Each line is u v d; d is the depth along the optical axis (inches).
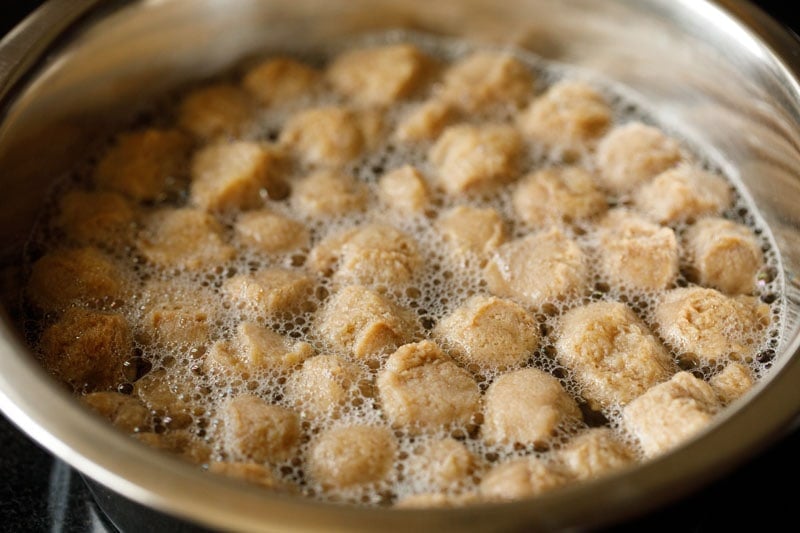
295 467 13.4
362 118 16.7
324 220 15.7
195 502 11.6
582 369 14.1
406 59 17.2
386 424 13.6
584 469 13.0
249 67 17.6
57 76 15.2
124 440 11.9
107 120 16.5
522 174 16.3
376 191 16.1
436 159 16.3
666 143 16.2
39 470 14.7
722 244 15.0
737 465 11.9
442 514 11.5
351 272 14.9
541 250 15.1
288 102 17.1
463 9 17.2
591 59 17.2
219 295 14.9
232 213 15.9
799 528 14.1
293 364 14.1
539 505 11.6
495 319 14.4
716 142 16.4
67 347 14.1
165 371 14.2
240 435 13.3
